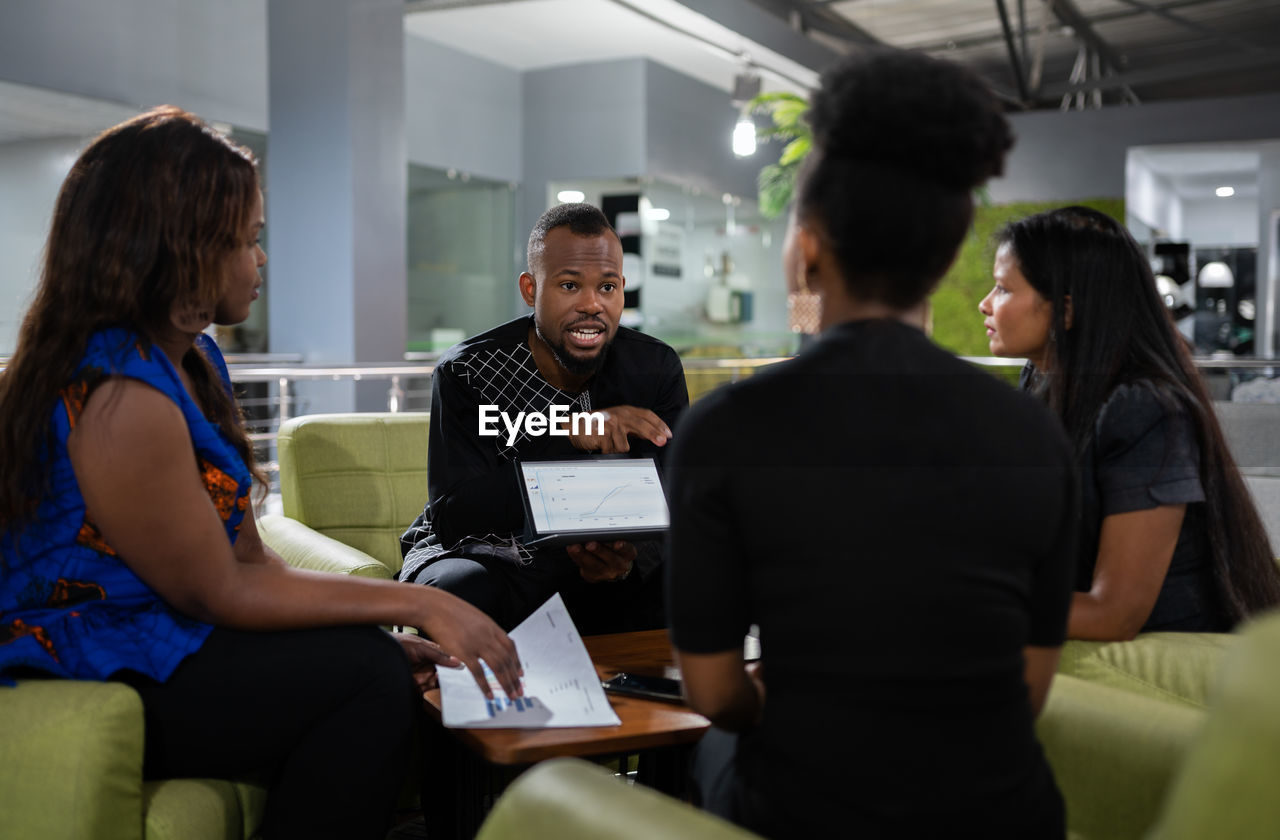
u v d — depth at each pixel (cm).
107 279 128
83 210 130
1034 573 94
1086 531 152
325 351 616
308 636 136
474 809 158
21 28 544
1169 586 153
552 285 192
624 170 911
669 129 938
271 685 132
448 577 183
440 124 862
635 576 200
